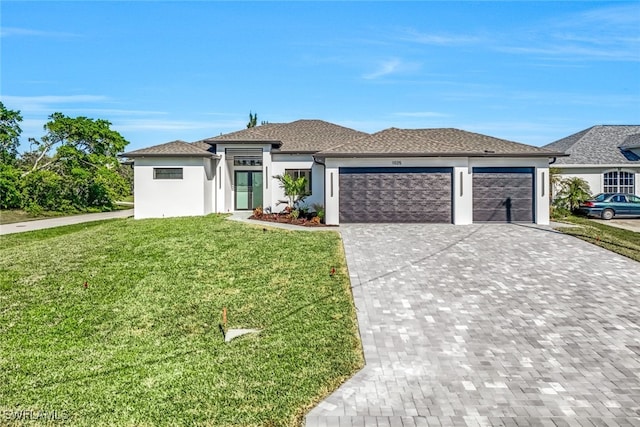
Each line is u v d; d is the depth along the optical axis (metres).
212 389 5.49
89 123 36.34
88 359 6.55
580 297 9.14
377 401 5.24
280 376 5.83
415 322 7.80
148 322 8.12
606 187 26.16
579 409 5.07
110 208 39.16
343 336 7.19
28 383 5.75
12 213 30.67
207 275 10.86
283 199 22.14
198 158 21.94
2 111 34.03
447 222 18.78
